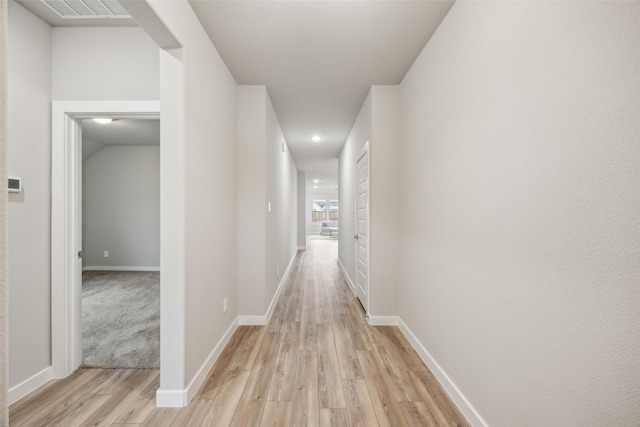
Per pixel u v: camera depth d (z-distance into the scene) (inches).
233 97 103.1
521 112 43.4
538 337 40.2
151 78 77.4
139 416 58.5
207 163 76.6
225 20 71.9
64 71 75.9
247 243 109.6
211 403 62.7
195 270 68.3
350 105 131.0
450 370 66.0
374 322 109.3
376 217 109.3
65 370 73.2
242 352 87.0
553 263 37.6
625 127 29.1
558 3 36.7
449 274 67.0
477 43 55.6
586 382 33.2
